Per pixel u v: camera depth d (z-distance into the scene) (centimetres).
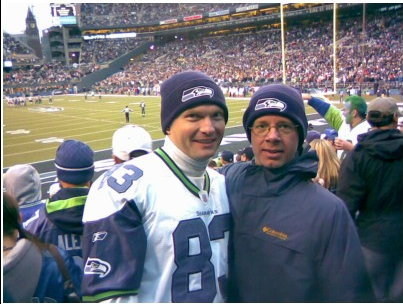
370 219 295
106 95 5222
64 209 244
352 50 4191
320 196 173
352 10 4666
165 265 162
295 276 169
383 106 287
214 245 176
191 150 171
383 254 292
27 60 6675
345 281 164
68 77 6059
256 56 5016
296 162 181
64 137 2100
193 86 169
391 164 283
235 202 187
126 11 6650
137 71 5897
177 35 6325
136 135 315
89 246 160
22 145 1920
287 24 5378
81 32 6806
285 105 177
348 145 369
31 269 178
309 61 4369
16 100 4281
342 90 3191
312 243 168
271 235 175
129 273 155
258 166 189
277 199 178
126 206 159
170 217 164
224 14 5381
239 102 3316
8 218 181
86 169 263
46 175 1310
